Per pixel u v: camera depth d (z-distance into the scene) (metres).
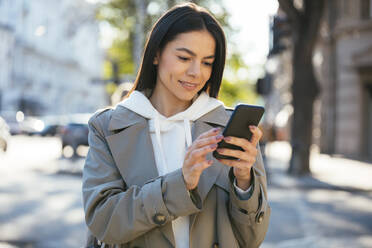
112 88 30.44
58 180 11.37
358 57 21.34
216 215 1.64
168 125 1.72
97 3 21.55
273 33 14.13
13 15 44.47
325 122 23.58
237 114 1.41
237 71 23.30
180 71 1.64
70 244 5.42
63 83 57.47
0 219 6.61
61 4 46.72
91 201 1.58
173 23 1.64
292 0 13.22
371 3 21.33
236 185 1.59
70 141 16.45
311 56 13.45
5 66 44.34
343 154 22.25
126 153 1.65
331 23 22.52
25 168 13.52
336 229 6.58
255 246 1.66
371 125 21.52
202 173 1.65
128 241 1.57
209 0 19.36
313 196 9.80
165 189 1.50
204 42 1.63
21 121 37.25
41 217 6.84
